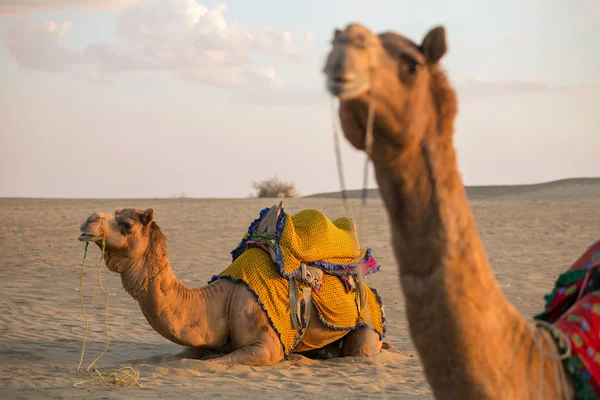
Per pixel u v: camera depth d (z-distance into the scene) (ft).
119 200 163.84
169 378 23.63
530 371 8.95
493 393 8.50
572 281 10.84
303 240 27.04
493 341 8.55
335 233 27.89
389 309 40.70
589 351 9.45
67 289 46.65
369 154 7.92
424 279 8.43
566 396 9.27
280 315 26.21
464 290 8.34
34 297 42.91
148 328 34.76
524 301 42.24
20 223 96.37
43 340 30.68
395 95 7.82
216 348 26.71
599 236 77.97
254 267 26.76
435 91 8.34
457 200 8.45
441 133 8.35
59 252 67.15
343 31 7.75
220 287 26.66
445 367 8.56
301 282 26.73
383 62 7.73
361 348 27.78
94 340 31.19
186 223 97.14
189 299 25.80
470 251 8.44
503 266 57.67
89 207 134.10
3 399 20.44
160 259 25.25
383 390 22.49
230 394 21.50
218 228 90.43
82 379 23.53
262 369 25.29
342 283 27.43
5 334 31.60
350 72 7.41
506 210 114.11
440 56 8.33
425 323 8.50
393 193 8.45
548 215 102.73
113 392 21.54
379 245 70.85
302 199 166.20
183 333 25.55
